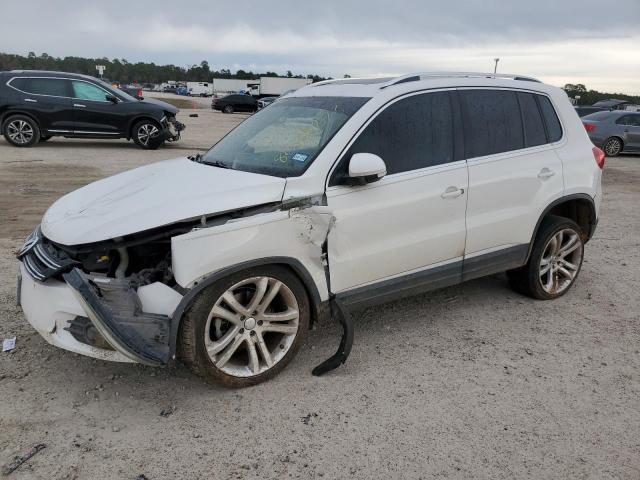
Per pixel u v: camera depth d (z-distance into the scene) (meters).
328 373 3.73
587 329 4.55
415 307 4.89
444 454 2.96
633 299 5.25
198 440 3.00
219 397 3.40
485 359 3.99
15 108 14.46
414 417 3.26
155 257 3.46
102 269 3.34
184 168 4.02
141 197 3.45
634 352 4.17
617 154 18.03
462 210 4.22
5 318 4.30
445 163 4.16
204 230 3.12
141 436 3.02
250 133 4.35
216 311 3.25
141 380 3.57
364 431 3.12
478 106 4.41
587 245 7.10
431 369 3.82
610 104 26.73
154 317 3.07
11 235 6.67
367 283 3.88
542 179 4.71
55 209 3.70
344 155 3.68
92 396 3.37
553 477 2.82
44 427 3.06
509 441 3.08
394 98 3.97
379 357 3.97
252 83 69.19
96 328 2.96
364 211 3.71
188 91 92.25
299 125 4.05
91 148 15.34
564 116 5.04
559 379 3.75
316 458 2.89
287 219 3.38
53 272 3.12
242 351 3.60
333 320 4.54
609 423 3.28
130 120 15.24
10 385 3.44
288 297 3.55
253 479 2.73
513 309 4.90
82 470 2.75
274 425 3.15
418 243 4.02
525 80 4.91
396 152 3.92
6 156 13.09
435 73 4.36
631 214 9.05
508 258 4.65
